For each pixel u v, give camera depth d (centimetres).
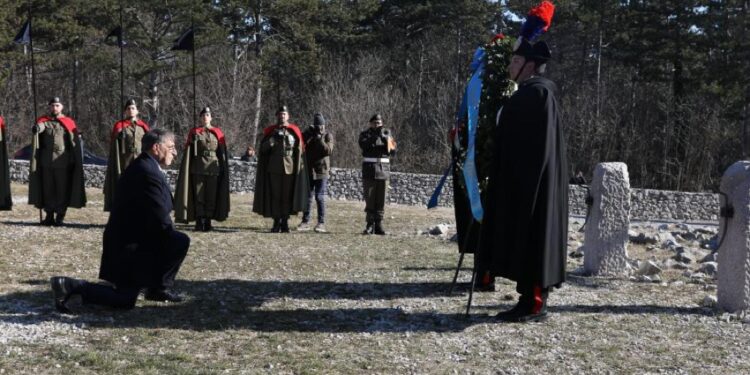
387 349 553
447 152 4553
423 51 4959
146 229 654
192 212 1230
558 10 4481
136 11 3903
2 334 566
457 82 4894
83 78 5088
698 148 4284
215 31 3838
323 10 4200
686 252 1091
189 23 3806
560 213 626
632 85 4684
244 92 4231
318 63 4184
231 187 2247
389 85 4791
